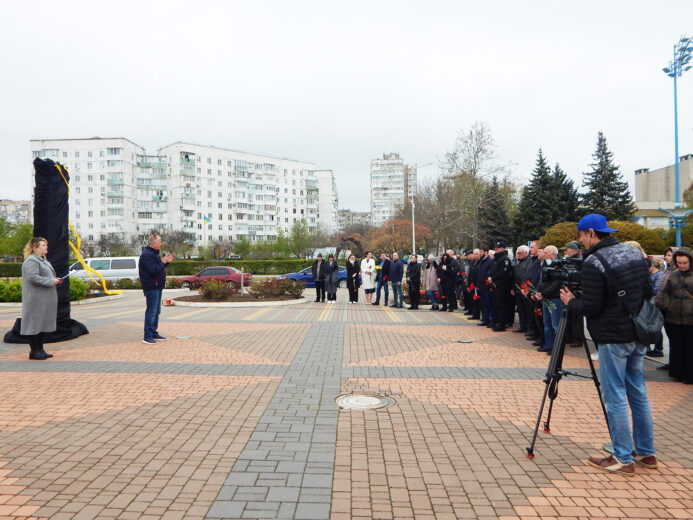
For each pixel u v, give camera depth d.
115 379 6.16
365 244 59.38
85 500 3.11
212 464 3.66
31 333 7.15
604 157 45.81
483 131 37.00
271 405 5.11
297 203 121.88
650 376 6.68
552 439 4.25
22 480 3.39
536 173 47.16
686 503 3.15
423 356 7.73
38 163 8.84
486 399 5.41
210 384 5.94
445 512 3.00
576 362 7.35
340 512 2.98
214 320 12.25
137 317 12.95
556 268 4.09
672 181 69.00
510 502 3.14
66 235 9.31
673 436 4.36
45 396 5.41
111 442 4.09
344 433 4.32
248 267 45.31
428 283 15.27
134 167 95.56
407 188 170.38
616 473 3.58
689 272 6.18
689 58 26.23
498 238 47.28
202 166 100.50
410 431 4.39
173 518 2.90
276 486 3.31
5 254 61.88
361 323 11.71
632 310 3.55
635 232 27.92
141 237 74.62
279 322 11.84
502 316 10.30
